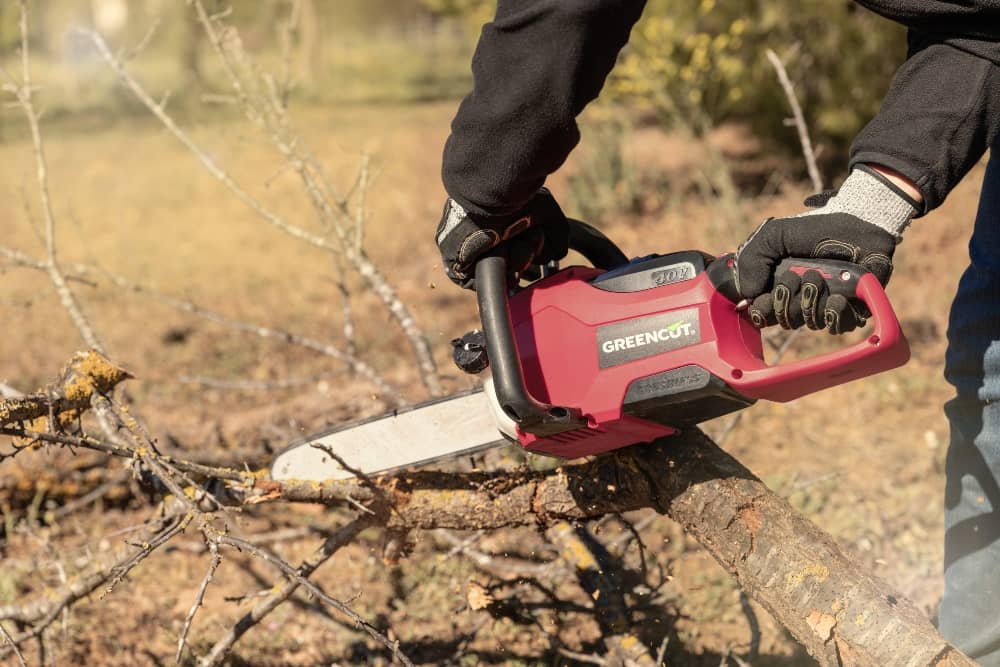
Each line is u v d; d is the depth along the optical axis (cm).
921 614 176
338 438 214
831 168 938
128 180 1281
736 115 1190
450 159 159
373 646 295
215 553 199
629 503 209
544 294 182
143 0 1736
